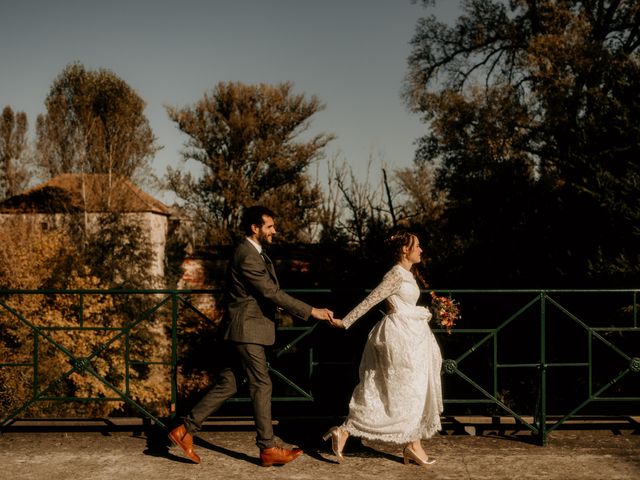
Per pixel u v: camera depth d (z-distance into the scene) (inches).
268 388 169.6
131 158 1143.0
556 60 728.3
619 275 381.4
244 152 1606.8
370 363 171.9
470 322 471.5
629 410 373.4
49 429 197.5
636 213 412.2
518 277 517.0
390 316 169.8
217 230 1579.7
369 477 163.3
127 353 195.2
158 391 727.1
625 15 807.1
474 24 897.5
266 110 1595.7
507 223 554.3
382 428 166.6
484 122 781.3
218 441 190.2
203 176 1611.7
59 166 1117.7
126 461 174.1
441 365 191.3
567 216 498.6
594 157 486.3
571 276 453.4
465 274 564.4
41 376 619.2
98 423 197.8
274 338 171.8
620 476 163.9
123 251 877.2
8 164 1589.6
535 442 190.7
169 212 1507.1
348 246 811.4
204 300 895.1
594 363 381.4
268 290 163.8
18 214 913.5
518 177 595.5
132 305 778.2
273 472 166.9
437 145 862.5
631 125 470.0
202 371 653.3
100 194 1034.7
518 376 431.2
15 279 703.1
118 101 1147.3
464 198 612.4
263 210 170.9
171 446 183.3
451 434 198.7
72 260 794.8
